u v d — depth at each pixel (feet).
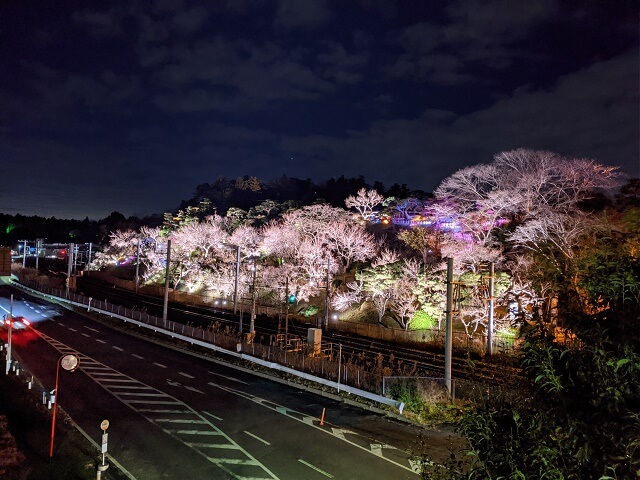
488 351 103.60
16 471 45.29
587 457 12.94
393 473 50.85
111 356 103.55
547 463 13.70
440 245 164.35
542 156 135.85
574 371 14.16
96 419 64.80
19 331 125.29
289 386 85.87
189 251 237.25
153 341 121.08
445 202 161.27
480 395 18.93
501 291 115.03
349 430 63.72
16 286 227.81
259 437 60.80
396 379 77.51
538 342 15.44
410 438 60.80
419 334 132.77
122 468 50.72
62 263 356.18
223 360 102.89
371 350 120.67
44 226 466.70
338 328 151.02
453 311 70.74
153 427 63.00
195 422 65.57
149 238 292.40
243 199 471.21
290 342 119.24
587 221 103.55
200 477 49.29
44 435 56.90
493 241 144.56
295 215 227.61
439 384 73.05
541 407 15.15
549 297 17.08
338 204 409.28
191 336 119.44
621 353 13.14
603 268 14.69
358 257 196.13
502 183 144.66
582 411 13.70
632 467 12.42
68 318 149.38
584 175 127.24
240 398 77.71
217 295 211.41
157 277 248.93
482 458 15.87
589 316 14.79
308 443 59.00
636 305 13.43
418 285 141.08
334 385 80.38
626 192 121.90
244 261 222.48
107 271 300.20
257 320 162.91
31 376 77.71
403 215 236.43
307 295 179.32
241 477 49.49
